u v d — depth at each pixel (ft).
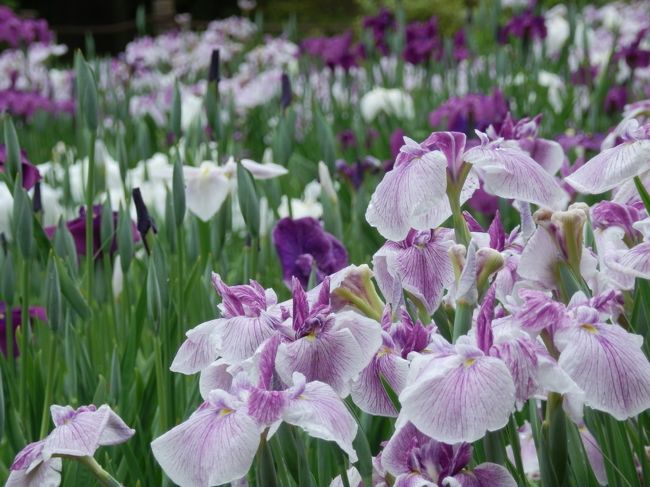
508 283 3.68
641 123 5.56
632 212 3.95
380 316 3.56
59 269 5.31
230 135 10.71
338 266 5.95
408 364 3.32
